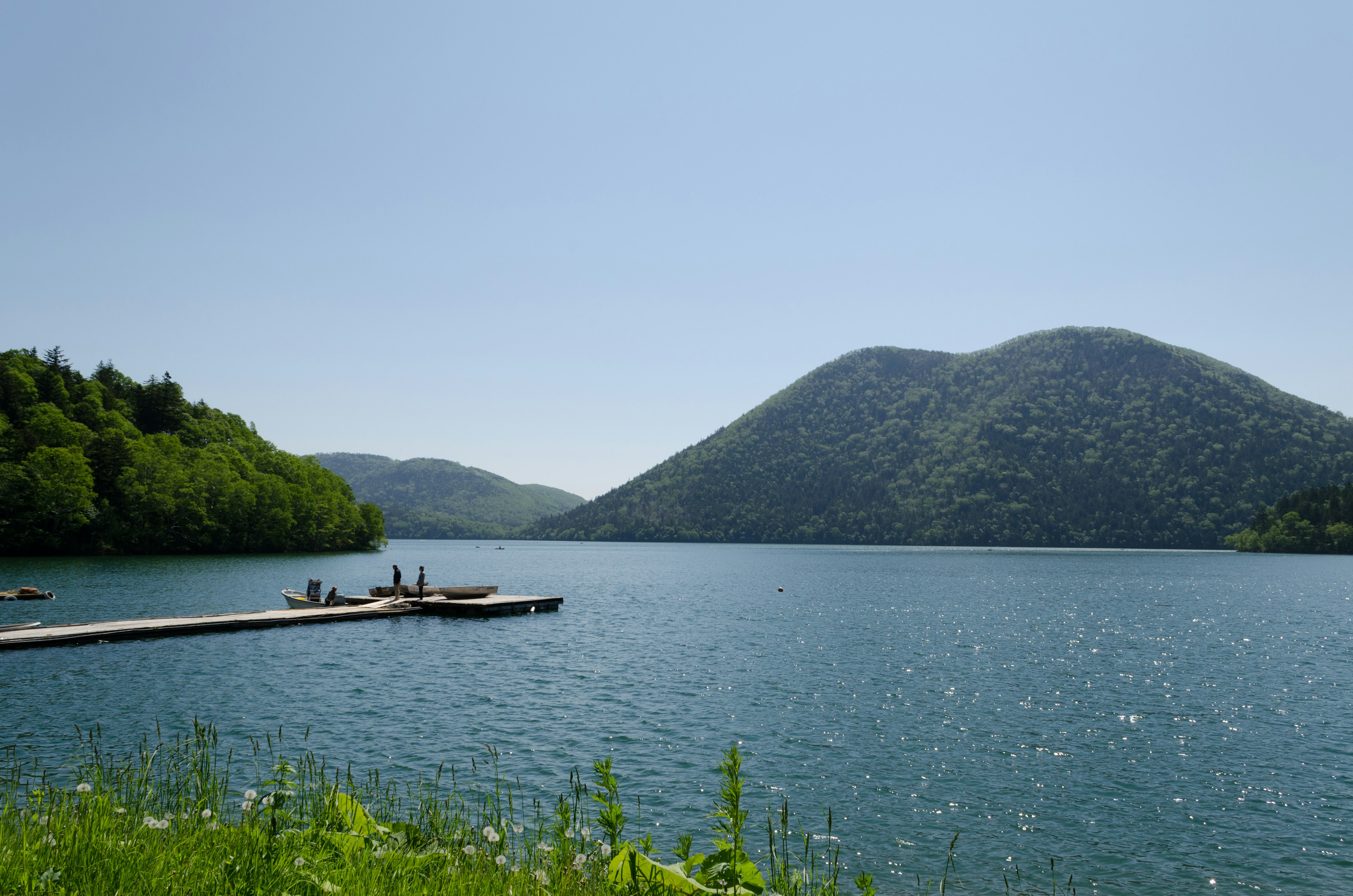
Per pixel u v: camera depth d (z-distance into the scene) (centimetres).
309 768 1345
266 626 3741
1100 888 1169
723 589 7738
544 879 632
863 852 1277
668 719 2102
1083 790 1588
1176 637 4038
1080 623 4716
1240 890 1171
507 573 11050
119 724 1873
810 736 1962
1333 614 5306
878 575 10412
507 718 2073
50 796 754
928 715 2205
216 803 938
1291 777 1684
